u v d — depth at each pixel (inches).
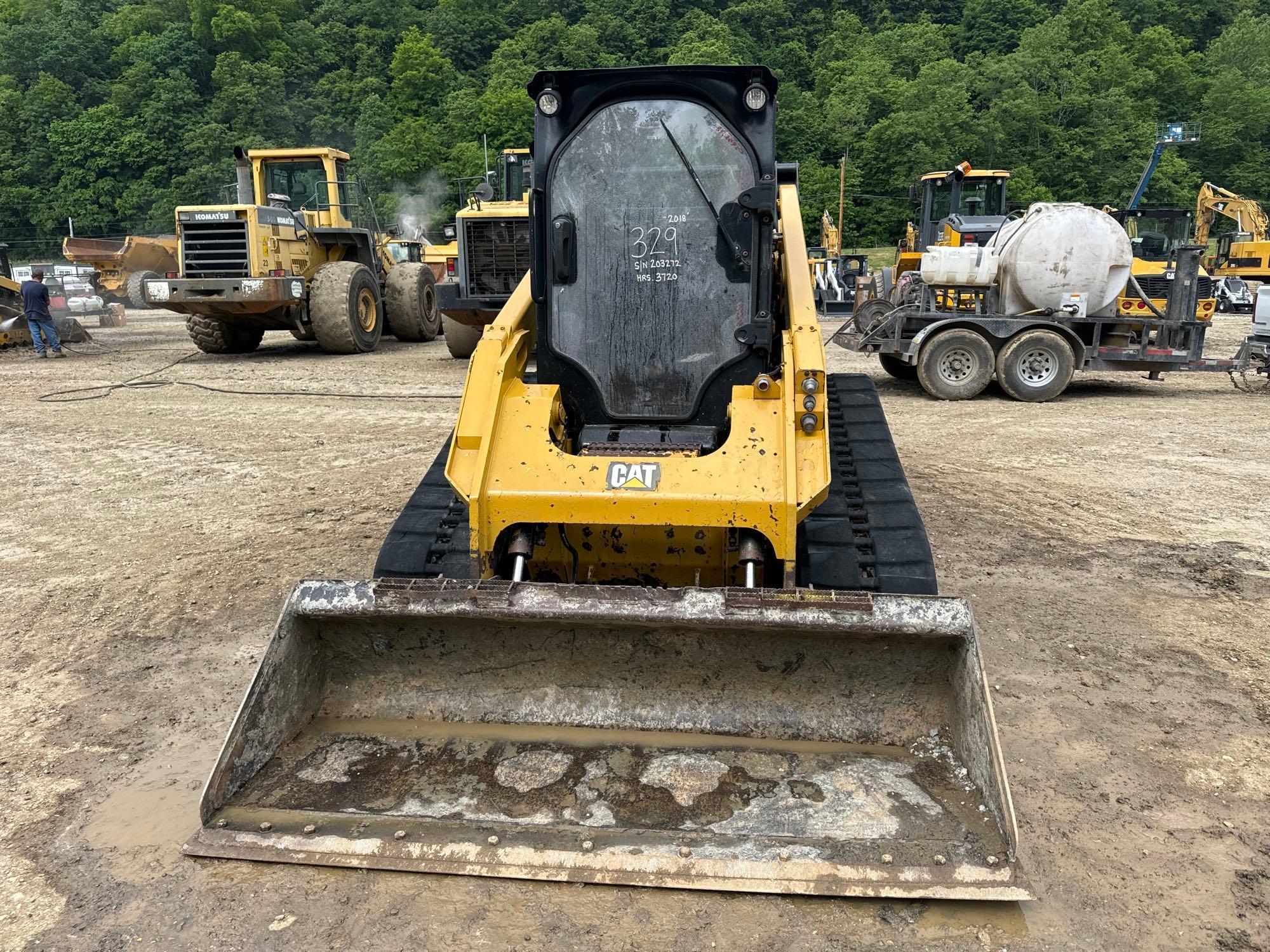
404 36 3508.9
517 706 132.9
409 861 106.3
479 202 490.9
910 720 126.5
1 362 593.9
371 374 529.3
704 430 150.4
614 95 146.0
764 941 99.3
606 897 105.7
